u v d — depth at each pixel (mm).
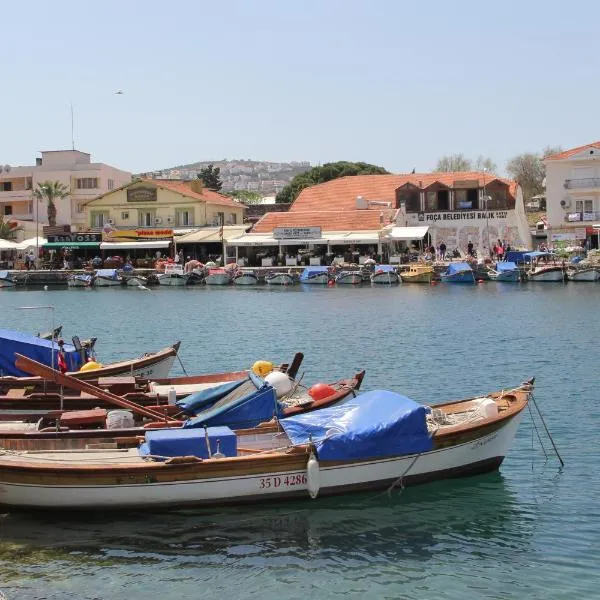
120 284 82938
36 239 92062
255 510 15742
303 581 13148
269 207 117375
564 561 13742
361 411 16328
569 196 88312
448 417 17859
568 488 17000
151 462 15312
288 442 17016
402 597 12625
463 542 14484
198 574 13383
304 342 38656
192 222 97250
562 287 70188
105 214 99125
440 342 37719
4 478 15234
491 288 70500
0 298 70438
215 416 17688
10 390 20781
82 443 16594
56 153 111375
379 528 15055
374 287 74875
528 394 18656
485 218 89188
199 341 39906
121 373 24453
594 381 27531
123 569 13555
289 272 82438
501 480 17469
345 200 100688
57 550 14211
